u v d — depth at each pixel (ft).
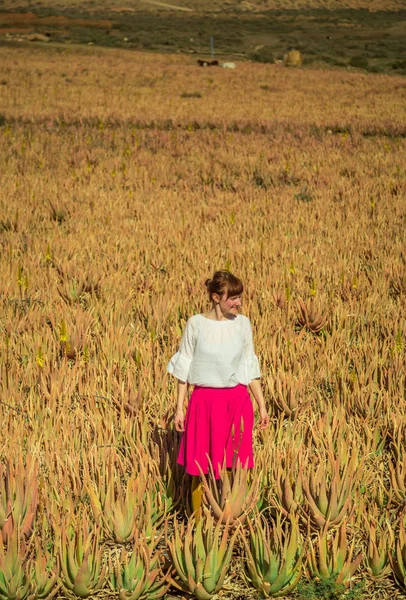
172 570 13.91
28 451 16.15
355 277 29.91
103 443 16.89
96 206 47.70
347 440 17.11
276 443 17.56
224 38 362.74
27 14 467.93
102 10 602.85
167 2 654.53
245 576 13.65
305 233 40.93
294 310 28.17
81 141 77.25
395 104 124.57
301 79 178.60
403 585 13.55
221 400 14.53
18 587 12.76
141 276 31.91
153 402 19.36
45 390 19.47
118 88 146.00
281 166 63.10
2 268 32.42
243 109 112.16
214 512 14.28
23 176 59.06
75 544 13.41
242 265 33.78
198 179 59.06
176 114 103.19
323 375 21.90
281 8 642.22
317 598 13.17
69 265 31.91
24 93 130.41
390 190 53.93
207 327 14.61
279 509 14.76
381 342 24.90
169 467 16.12
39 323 25.99
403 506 15.19
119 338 23.80
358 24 526.16
